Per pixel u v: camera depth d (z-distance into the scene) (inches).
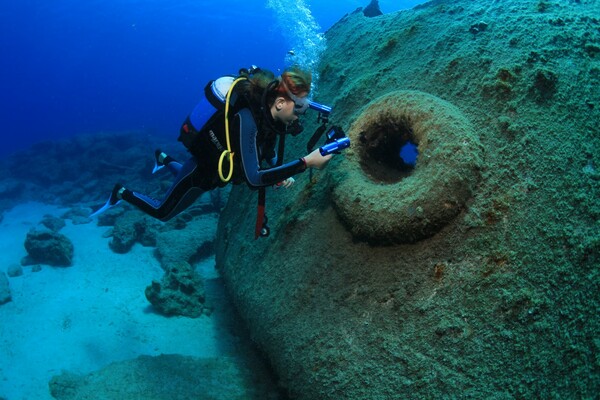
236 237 173.5
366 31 176.2
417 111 104.4
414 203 91.4
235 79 86.7
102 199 449.4
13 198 489.7
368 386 87.9
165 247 253.3
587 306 79.2
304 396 101.4
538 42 104.0
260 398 120.6
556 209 84.4
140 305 204.7
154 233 285.6
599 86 95.0
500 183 89.4
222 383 127.7
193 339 169.8
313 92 176.4
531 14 114.7
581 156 87.8
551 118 92.7
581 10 113.8
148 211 110.0
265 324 121.2
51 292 227.9
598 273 80.2
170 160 131.7
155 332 178.9
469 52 112.9
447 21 134.6
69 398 126.7
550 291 79.4
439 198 89.3
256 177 83.5
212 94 88.4
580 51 100.5
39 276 249.3
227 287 167.8
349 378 91.3
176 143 689.6
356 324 95.9
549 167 87.7
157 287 193.6
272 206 152.4
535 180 87.4
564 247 81.7
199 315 187.5
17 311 209.6
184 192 100.5
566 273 80.3
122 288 226.7
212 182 96.9
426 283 89.5
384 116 113.0
